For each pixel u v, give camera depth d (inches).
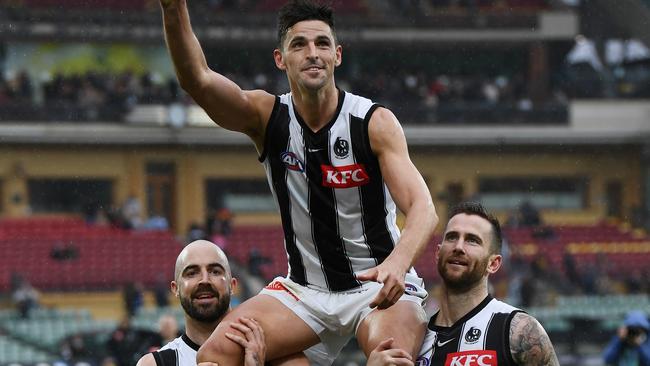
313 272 397.4
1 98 2532.0
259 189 2694.4
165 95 2605.8
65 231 2333.9
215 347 386.9
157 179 2642.7
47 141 2532.0
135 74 2691.9
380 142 378.9
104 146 2588.6
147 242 2319.1
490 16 2819.9
